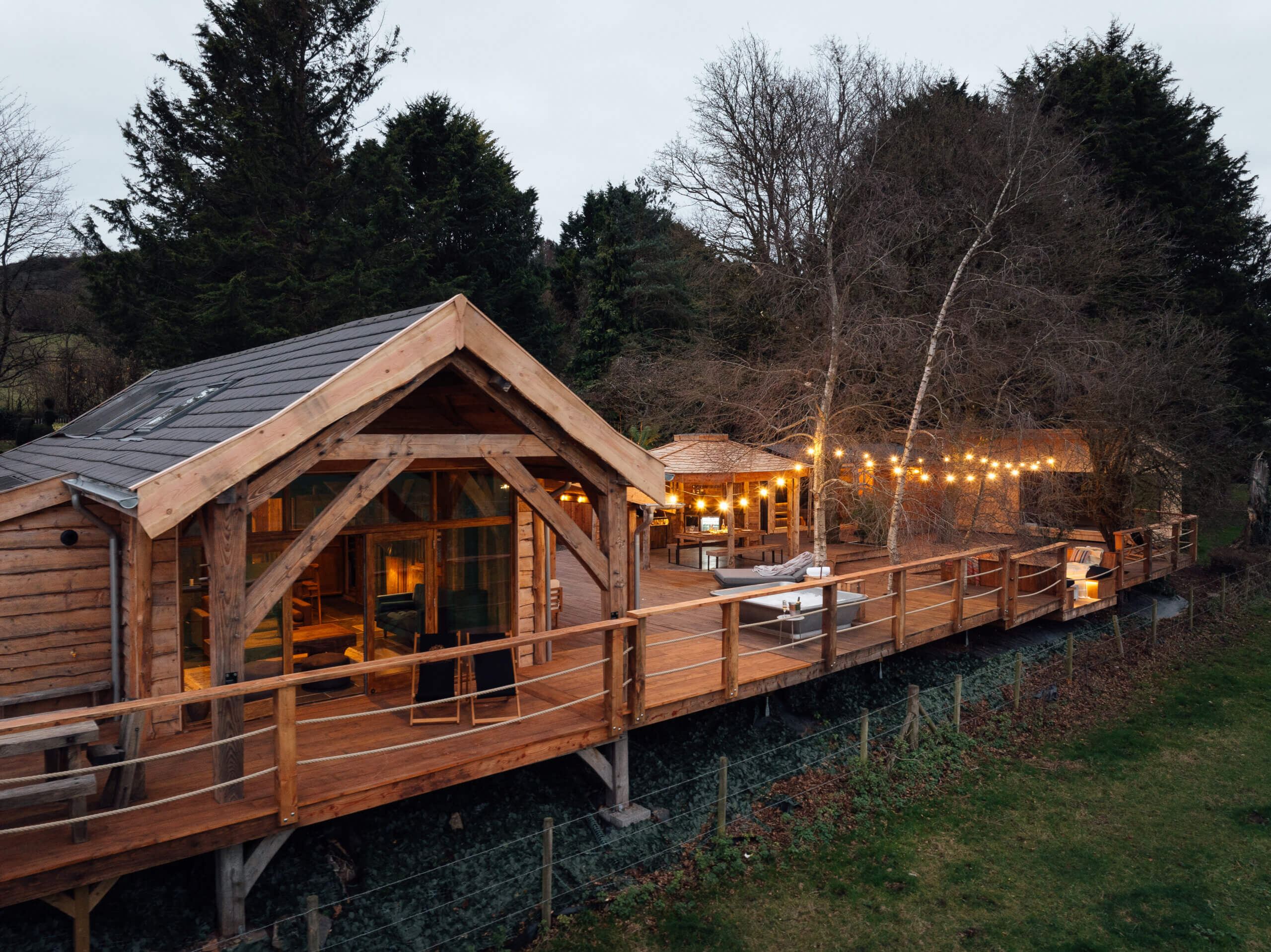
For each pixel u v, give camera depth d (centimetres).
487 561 1004
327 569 890
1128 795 1005
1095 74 2847
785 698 1135
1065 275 2331
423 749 727
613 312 3234
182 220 2392
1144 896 783
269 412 628
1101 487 2212
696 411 2650
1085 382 1912
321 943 611
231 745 605
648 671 998
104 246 2386
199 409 834
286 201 2438
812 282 1908
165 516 555
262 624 839
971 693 1293
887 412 2320
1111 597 1659
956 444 2131
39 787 513
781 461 2005
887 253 1792
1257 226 2856
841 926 719
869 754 1052
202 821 573
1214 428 2409
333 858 686
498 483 1008
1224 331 2552
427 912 664
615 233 3331
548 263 4994
